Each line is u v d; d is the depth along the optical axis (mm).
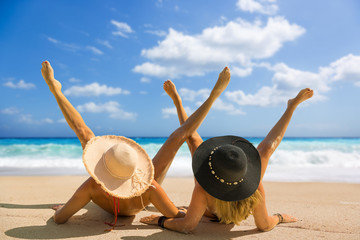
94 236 2680
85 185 2891
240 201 2588
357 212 3738
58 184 5812
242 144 2842
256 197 2645
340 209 3898
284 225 3158
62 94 3609
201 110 3521
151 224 3109
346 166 10875
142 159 2924
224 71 3629
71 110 3482
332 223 3238
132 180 2738
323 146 17312
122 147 2709
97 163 2707
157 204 2924
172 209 2963
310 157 12570
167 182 6332
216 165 2484
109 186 2623
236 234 2836
